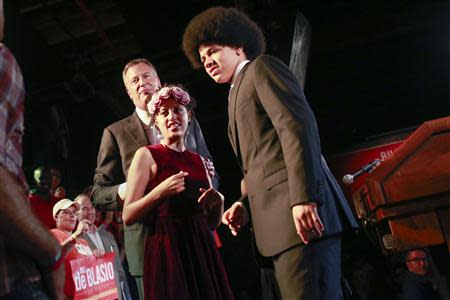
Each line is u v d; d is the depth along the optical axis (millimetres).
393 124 10492
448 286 2252
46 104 8828
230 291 2061
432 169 1669
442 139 1688
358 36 9242
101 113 9492
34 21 8203
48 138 8656
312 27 9234
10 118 987
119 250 4766
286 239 1777
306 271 1749
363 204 1944
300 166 1695
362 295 6531
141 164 2121
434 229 1654
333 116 10625
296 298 1745
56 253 991
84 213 3961
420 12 9008
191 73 9664
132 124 2789
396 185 1679
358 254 7309
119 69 9367
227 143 10539
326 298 1742
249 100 1929
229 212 2170
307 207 1675
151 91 2754
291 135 1736
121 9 8336
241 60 2156
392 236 1673
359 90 10281
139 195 2082
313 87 10320
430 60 9680
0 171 882
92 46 8953
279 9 7203
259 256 1952
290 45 7094
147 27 8836
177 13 8656
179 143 2254
